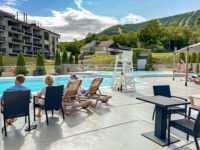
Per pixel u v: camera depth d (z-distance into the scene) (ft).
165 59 103.45
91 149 8.10
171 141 9.06
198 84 33.78
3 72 47.78
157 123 9.48
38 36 119.24
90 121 12.05
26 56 108.99
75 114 13.62
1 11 98.43
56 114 13.52
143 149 8.25
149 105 16.90
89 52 195.93
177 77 52.34
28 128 10.44
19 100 9.55
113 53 157.69
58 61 61.52
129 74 32.89
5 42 92.79
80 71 64.03
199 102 18.53
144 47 181.06
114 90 26.02
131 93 23.61
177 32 197.26
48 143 8.60
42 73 53.01
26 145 8.34
